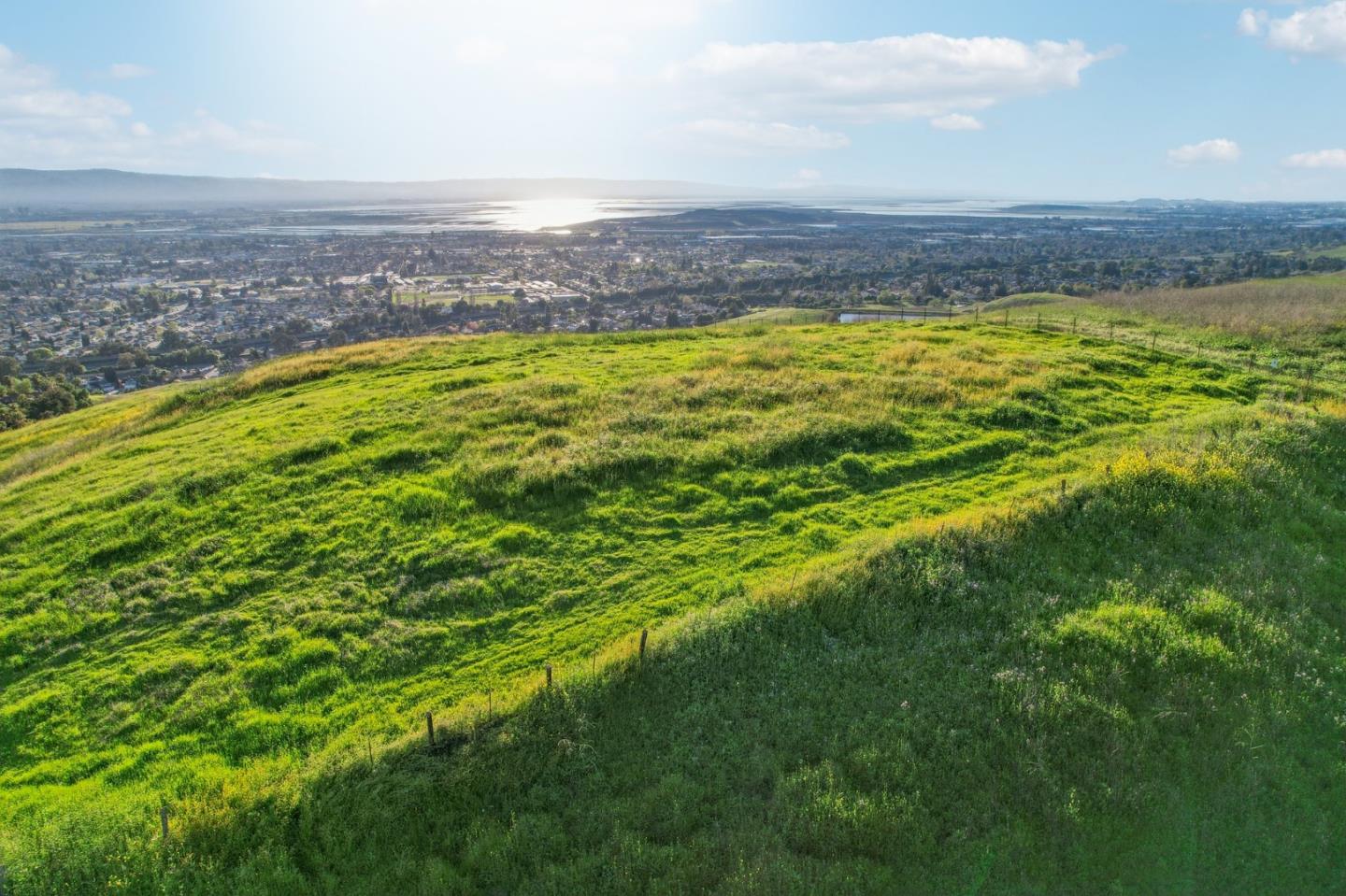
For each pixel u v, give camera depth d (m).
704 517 19.78
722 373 30.66
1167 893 9.91
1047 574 16.59
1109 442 24.53
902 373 30.86
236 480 21.92
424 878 10.14
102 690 14.31
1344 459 22.98
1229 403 28.78
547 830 10.77
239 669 14.59
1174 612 15.29
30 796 11.98
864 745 11.97
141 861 10.41
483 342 39.38
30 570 18.44
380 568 17.56
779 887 9.76
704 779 11.49
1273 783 11.50
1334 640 14.81
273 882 10.22
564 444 23.44
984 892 9.84
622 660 13.65
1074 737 12.07
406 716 13.23
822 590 15.55
